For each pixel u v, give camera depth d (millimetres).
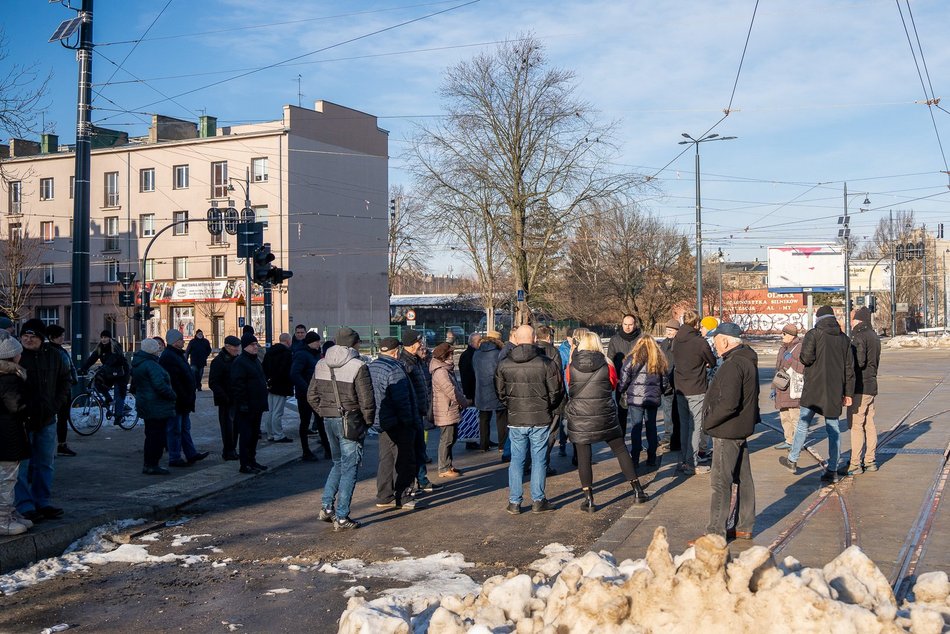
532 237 36375
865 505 7953
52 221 57312
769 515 7746
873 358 9477
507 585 4867
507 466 11484
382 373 8812
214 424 15797
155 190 54969
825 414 9047
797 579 4180
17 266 48031
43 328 7945
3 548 6879
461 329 66500
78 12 15297
